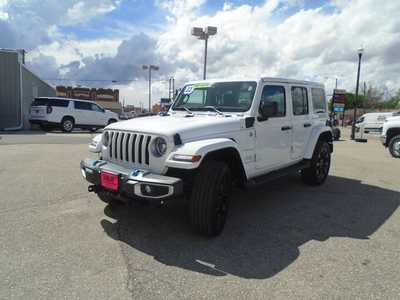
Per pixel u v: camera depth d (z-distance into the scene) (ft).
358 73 69.51
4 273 9.79
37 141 42.27
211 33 46.29
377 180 24.34
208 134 13.08
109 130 14.01
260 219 15.28
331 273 10.36
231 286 9.48
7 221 13.84
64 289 9.05
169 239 12.62
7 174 22.33
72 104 63.26
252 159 15.40
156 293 9.02
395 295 9.18
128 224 13.96
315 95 21.54
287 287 9.50
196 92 17.54
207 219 12.25
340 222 15.11
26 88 67.82
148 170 12.40
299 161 19.98
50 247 11.57
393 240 13.10
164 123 13.23
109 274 9.92
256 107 15.53
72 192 18.30
